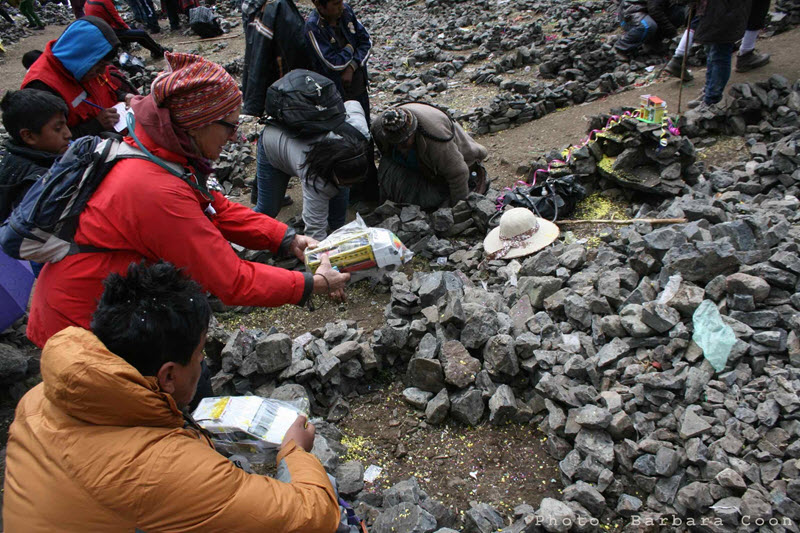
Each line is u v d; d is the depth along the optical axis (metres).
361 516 2.48
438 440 2.99
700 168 4.84
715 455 2.52
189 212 2.05
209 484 1.28
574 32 8.63
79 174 1.96
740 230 3.47
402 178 4.82
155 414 1.30
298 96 3.79
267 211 4.48
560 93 6.52
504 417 3.00
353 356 3.30
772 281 3.10
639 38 7.13
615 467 2.67
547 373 2.99
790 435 2.54
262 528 1.32
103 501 1.23
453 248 4.49
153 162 2.02
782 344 2.85
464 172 4.59
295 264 4.44
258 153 4.27
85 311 2.07
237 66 9.64
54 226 1.97
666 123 4.70
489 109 6.34
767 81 5.35
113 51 3.83
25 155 2.78
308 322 3.96
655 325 3.02
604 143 4.82
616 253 3.80
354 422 3.16
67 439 1.26
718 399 2.71
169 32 12.79
